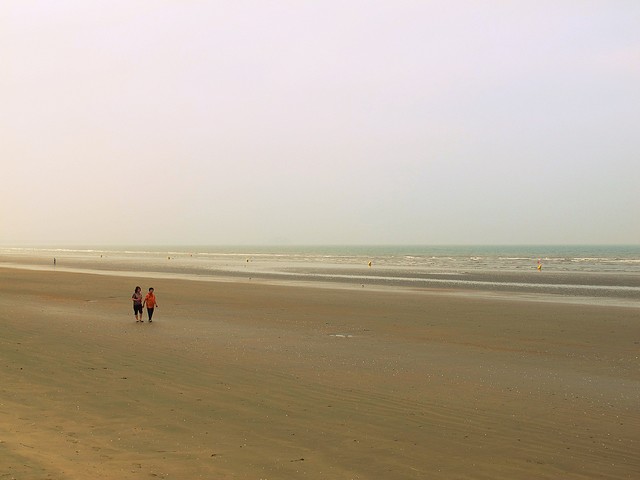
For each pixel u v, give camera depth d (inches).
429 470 290.5
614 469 300.2
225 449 311.3
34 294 1417.3
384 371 556.7
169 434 333.7
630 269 3211.1
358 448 320.8
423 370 569.3
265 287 1754.4
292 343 727.7
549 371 579.8
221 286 1770.4
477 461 306.0
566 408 427.2
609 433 364.8
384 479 276.5
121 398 409.4
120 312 1056.2
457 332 864.9
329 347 703.1
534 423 383.6
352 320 993.5
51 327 780.6
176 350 633.0
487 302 1327.5
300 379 500.1
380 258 5634.8
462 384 506.0
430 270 3068.4
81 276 2236.7
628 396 472.4
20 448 289.1
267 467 286.4
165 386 450.3
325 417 381.7
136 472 269.4
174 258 5398.6
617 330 894.4
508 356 668.1
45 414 361.1
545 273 2743.6
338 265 3801.7
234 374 508.7
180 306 1192.8
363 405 416.8
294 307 1195.9
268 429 350.9
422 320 1003.9
